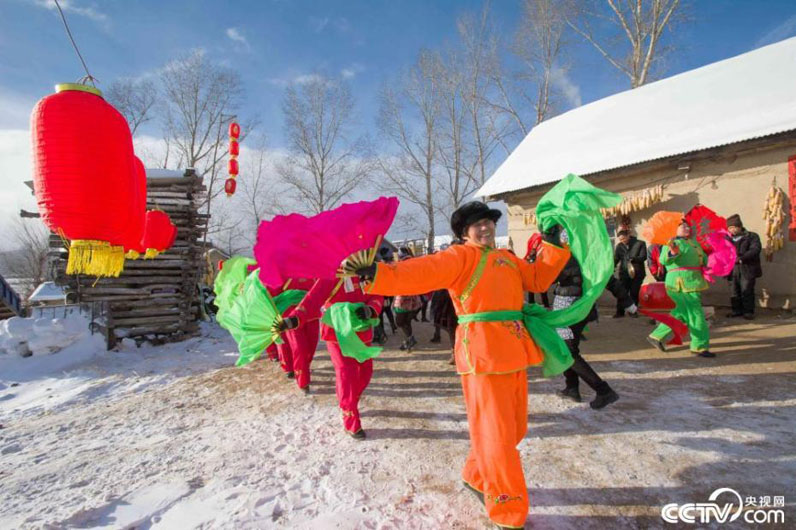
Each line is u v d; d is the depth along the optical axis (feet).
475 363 7.18
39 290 54.90
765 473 8.55
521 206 35.96
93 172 10.75
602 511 7.76
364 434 11.54
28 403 17.30
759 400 12.16
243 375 19.06
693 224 19.02
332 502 8.54
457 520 7.78
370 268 6.70
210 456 10.98
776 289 23.12
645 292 17.35
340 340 9.58
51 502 9.13
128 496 9.15
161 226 18.39
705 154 25.12
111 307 24.68
